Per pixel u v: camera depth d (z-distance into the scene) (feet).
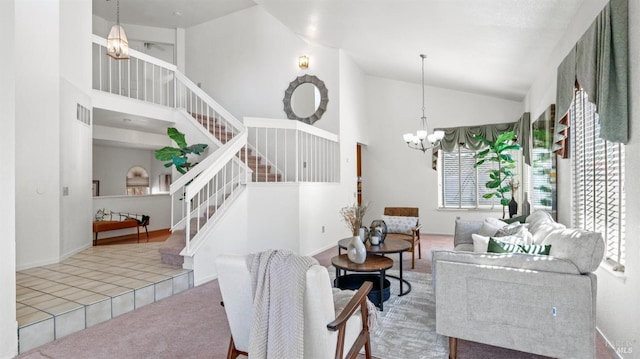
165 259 13.26
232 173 15.23
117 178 29.32
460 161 24.04
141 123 21.39
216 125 22.71
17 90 12.26
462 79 20.67
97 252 15.40
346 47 20.49
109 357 7.32
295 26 18.72
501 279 6.70
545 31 11.93
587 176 9.90
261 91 23.53
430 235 23.94
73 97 14.73
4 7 7.04
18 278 11.18
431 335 8.43
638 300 6.55
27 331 7.60
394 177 25.50
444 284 7.18
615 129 7.09
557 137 11.35
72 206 14.76
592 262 6.24
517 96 21.40
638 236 6.59
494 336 6.79
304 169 21.42
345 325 5.59
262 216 15.57
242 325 6.09
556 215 12.84
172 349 7.69
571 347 6.23
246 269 5.70
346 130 22.35
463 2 11.29
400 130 25.39
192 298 11.00
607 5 7.26
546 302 6.38
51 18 13.23
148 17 24.76
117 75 25.05
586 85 8.41
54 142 13.32
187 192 12.26
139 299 10.19
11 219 7.25
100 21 24.54
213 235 13.12
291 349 5.07
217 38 25.08
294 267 5.20
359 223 11.73
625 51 6.94
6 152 7.10
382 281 10.16
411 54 18.34
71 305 8.77
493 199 23.11
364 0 13.33
